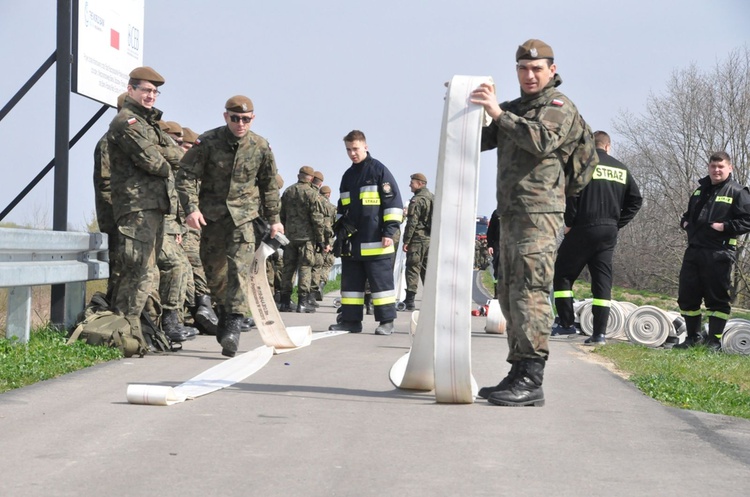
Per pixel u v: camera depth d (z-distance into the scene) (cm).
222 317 940
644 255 4497
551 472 466
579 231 1179
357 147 1266
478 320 1680
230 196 943
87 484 428
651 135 4338
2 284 799
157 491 419
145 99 944
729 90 4181
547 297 663
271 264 1814
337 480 443
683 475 465
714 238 1230
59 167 1021
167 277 1033
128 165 946
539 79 667
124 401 643
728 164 1225
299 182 1834
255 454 492
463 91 663
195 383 721
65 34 1014
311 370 830
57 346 866
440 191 663
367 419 594
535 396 656
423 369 701
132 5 1173
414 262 1992
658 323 1247
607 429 578
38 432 537
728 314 1240
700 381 843
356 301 1279
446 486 436
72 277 945
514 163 666
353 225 1268
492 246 1420
